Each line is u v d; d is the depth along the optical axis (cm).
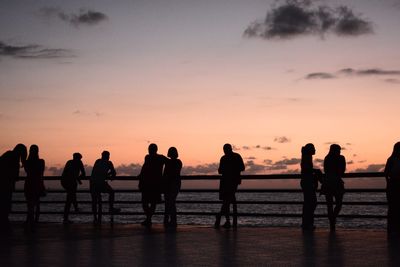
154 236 1076
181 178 1373
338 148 1198
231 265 684
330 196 1196
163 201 1345
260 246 898
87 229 1257
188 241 978
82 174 1434
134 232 1168
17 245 920
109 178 1398
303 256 770
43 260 730
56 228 1284
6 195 1193
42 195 1221
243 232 1170
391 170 1113
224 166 1282
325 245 910
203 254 793
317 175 1231
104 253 808
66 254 795
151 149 1345
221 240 995
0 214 1188
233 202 1291
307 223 1224
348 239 1010
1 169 1191
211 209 15500
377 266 671
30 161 1220
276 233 1139
